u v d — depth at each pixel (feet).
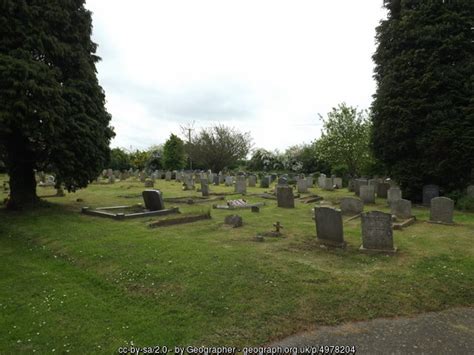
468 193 53.31
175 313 18.31
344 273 23.04
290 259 25.61
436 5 59.00
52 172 47.96
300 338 16.29
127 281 22.44
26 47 41.19
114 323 17.43
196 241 30.76
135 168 180.45
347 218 43.62
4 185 75.82
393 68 62.59
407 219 40.91
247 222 40.65
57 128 42.04
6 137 44.52
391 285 21.40
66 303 19.65
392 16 67.77
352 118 102.58
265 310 18.26
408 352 15.16
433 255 27.12
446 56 57.98
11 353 14.93
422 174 59.62
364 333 16.78
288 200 53.36
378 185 69.67
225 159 163.84
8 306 19.39
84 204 55.42
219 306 18.67
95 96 51.11
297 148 185.26
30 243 32.68
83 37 51.62
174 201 61.11
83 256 27.48
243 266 23.70
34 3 43.91
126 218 42.45
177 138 171.01
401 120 59.72
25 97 38.27
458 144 54.54
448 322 17.98
